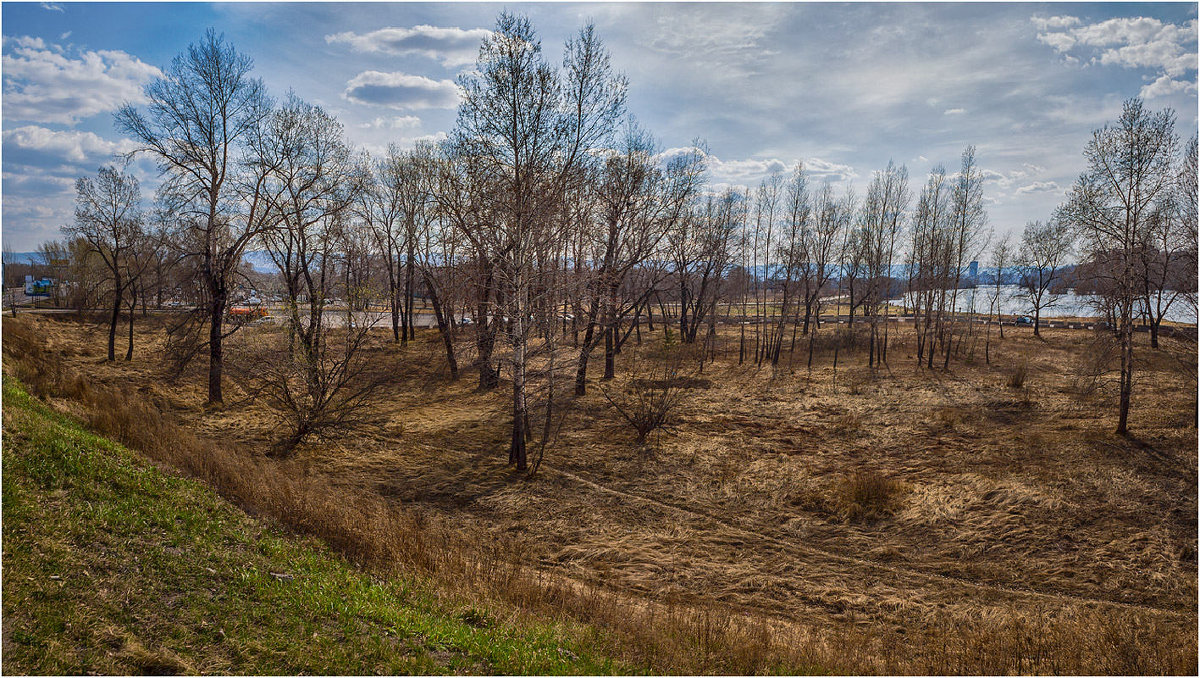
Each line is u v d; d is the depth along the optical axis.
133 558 8.51
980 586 13.66
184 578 8.39
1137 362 36.12
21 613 6.78
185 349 28.34
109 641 6.81
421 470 19.72
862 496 18.11
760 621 11.47
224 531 10.18
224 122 25.00
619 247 27.72
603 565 14.05
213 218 25.02
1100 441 21.44
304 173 26.91
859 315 69.00
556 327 21.33
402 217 40.00
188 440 15.51
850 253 51.50
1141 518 15.95
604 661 8.27
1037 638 11.07
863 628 11.80
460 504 17.38
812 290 55.28
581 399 29.70
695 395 31.91
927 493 18.31
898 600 12.84
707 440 23.92
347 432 22.30
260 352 24.31
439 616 9.08
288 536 10.97
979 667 9.90
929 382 34.19
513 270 19.23
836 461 21.69
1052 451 21.11
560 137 18.70
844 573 14.24
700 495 18.73
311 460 19.55
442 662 7.69
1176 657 10.32
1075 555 14.59
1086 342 46.72
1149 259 21.36
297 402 23.48
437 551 11.98
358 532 11.75
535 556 14.30
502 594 10.69
